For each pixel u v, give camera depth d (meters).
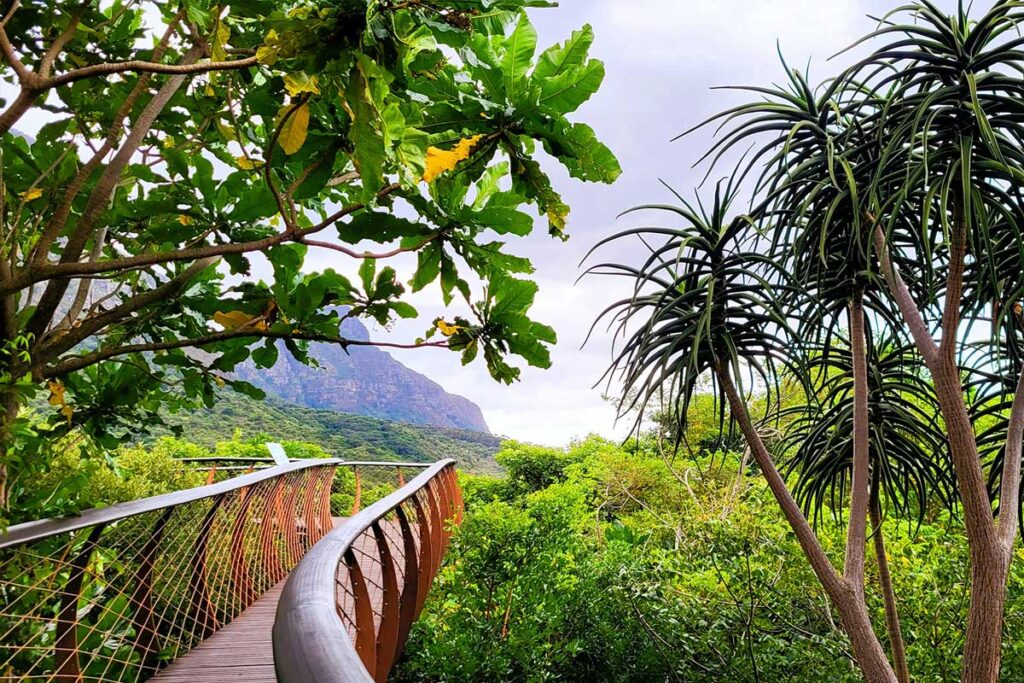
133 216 2.54
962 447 3.68
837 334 5.25
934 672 5.27
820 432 5.30
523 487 15.80
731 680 5.60
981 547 3.61
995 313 3.88
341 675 0.44
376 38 1.73
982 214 3.44
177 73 1.79
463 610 4.94
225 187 2.47
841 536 6.14
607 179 2.18
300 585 0.76
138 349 2.59
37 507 2.48
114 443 2.95
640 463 11.78
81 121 2.91
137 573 2.70
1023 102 3.39
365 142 1.74
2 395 2.20
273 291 2.70
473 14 1.91
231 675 2.57
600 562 6.62
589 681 5.74
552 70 2.10
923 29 3.59
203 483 5.72
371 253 2.33
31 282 2.05
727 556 6.21
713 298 4.12
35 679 2.14
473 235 2.43
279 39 1.66
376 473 13.64
